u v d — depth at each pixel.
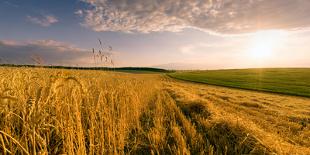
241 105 13.48
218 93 21.84
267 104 15.00
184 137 5.11
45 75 4.88
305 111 12.15
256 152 4.43
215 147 4.77
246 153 4.43
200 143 4.83
